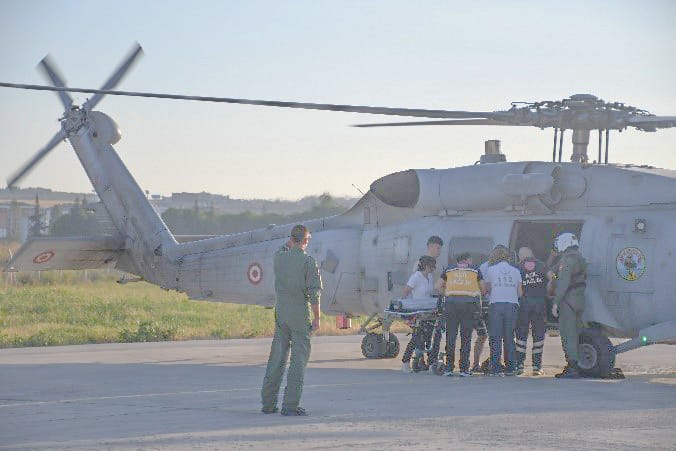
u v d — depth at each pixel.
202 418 11.06
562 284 16.19
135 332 27.89
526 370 18.17
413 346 17.09
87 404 12.45
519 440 9.45
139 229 26.03
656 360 21.27
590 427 10.24
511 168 18.19
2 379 16.05
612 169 17.50
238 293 23.44
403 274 19.50
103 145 26.77
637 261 16.61
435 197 19.03
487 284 16.66
